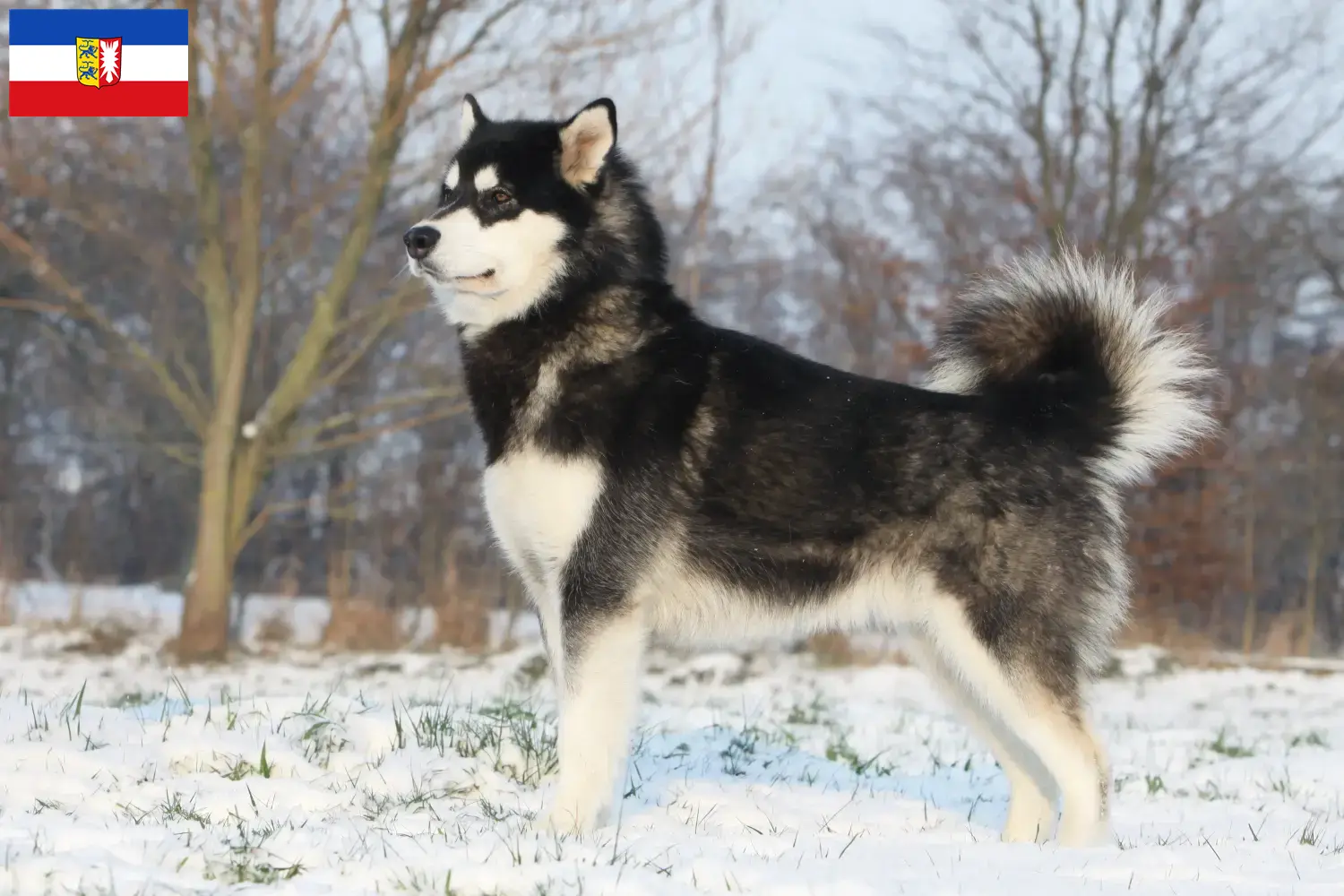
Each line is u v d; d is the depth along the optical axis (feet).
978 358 16.52
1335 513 66.95
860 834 15.19
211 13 42.57
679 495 14.98
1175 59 60.03
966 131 68.13
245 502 43.98
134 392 79.41
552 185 15.35
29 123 44.11
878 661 45.65
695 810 15.94
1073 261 17.20
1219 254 67.77
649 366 15.08
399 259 60.13
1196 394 16.80
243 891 10.82
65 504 88.07
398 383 76.89
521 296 15.20
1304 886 12.38
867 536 15.23
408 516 73.61
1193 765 23.38
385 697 29.12
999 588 15.06
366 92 44.62
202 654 41.65
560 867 11.76
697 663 40.01
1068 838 14.73
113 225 45.93
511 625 48.52
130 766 15.65
